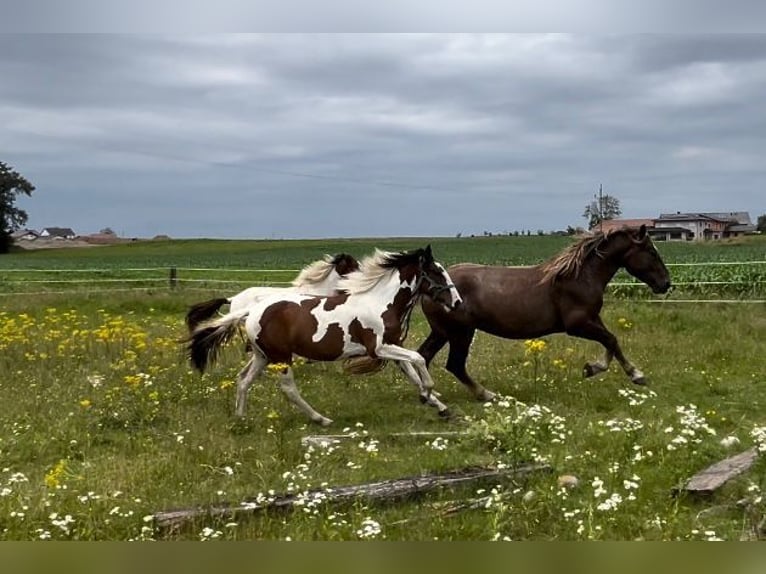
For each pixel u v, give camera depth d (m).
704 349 13.31
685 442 7.41
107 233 137.88
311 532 5.82
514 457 7.11
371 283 10.07
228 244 98.19
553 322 10.97
